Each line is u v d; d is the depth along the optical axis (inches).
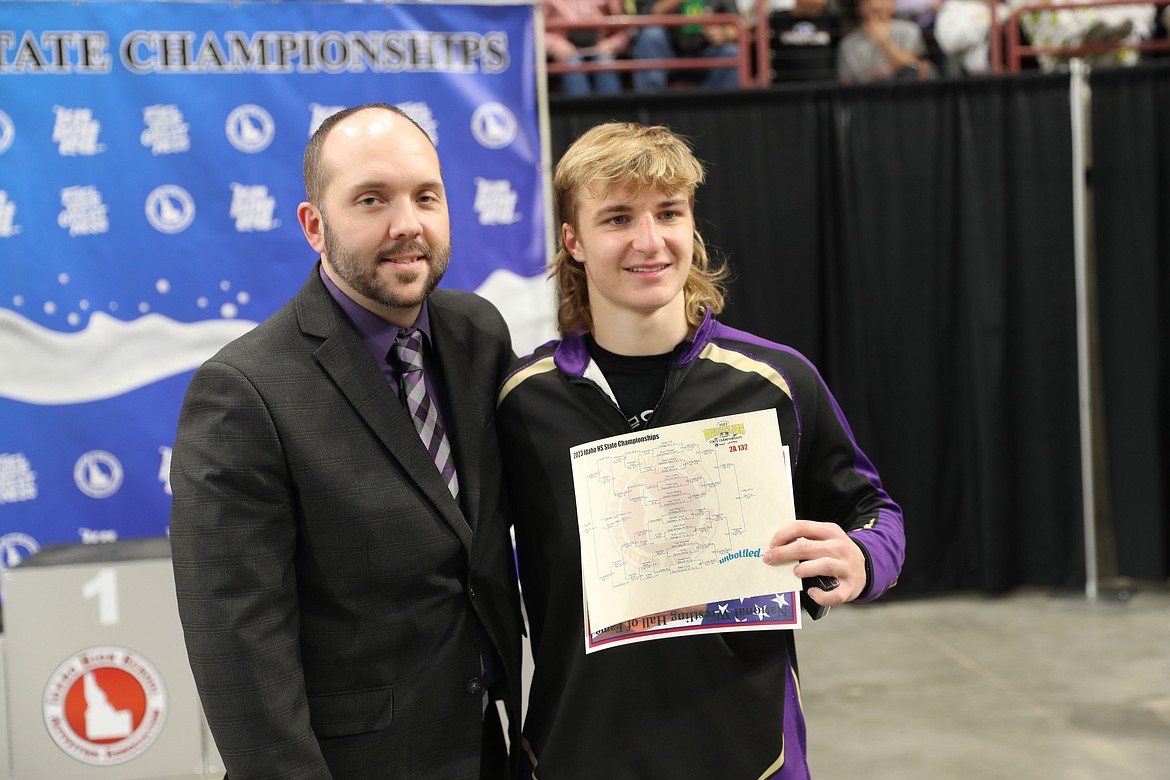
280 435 52.1
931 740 128.6
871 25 191.3
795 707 55.5
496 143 120.9
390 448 53.8
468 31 119.7
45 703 99.4
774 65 194.1
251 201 116.7
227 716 49.8
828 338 181.8
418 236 52.8
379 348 55.7
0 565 114.0
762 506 52.9
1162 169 177.9
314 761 51.0
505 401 58.1
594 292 55.8
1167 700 138.3
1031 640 163.5
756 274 178.1
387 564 53.1
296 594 53.2
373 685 53.4
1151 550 181.2
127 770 100.7
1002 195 178.4
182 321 116.4
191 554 50.4
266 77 116.0
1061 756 122.8
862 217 178.9
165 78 114.1
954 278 181.0
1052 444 183.0
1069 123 177.3
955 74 195.8
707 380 55.7
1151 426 179.5
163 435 117.0
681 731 53.2
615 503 53.0
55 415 114.7
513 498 58.6
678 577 52.3
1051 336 181.2
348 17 117.2
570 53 182.9
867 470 59.5
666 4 188.4
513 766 59.1
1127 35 188.1
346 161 52.1
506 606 58.3
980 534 183.8
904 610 181.6
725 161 175.9
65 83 112.3
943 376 183.3
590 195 53.1
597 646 52.3
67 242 113.5
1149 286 178.1
